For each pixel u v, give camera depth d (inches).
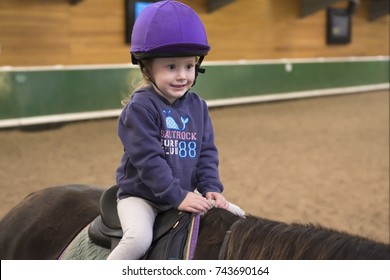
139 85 59.7
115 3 329.1
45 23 300.0
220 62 377.1
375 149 267.4
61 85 299.4
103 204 60.3
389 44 538.3
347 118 355.3
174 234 54.4
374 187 200.7
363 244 47.5
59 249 68.2
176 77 55.1
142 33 54.7
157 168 54.1
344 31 473.7
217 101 377.1
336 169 226.8
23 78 284.4
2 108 279.0
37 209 74.2
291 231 51.1
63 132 284.0
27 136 271.9
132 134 55.4
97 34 323.9
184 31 53.6
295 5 432.1
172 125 57.1
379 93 493.4
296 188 196.5
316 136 294.8
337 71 470.3
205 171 59.2
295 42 439.8
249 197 183.8
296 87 434.6
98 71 314.7
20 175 201.9
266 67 408.8
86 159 228.8
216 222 55.5
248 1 397.7
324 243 48.8
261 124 325.7
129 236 53.5
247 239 52.1
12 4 285.3
